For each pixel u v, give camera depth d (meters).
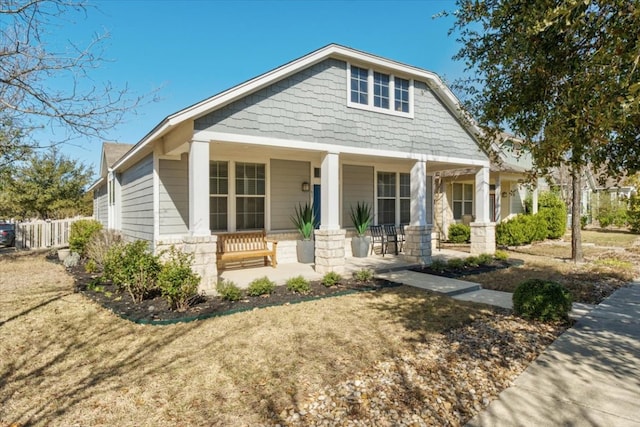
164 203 8.44
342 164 11.35
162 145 8.21
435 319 5.27
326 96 8.23
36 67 4.82
